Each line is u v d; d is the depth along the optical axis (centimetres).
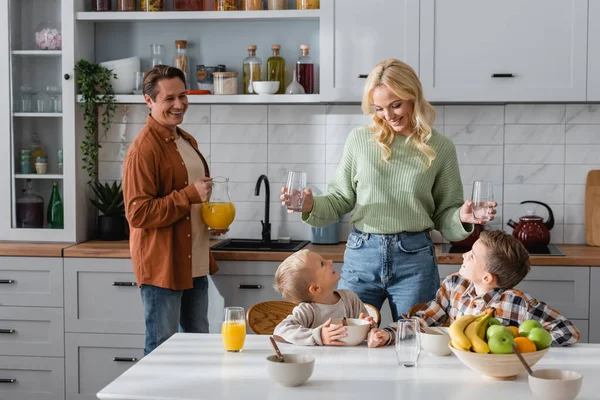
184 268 322
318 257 241
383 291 287
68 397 378
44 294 375
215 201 336
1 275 376
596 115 396
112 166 420
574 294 352
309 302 240
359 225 286
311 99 378
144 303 325
